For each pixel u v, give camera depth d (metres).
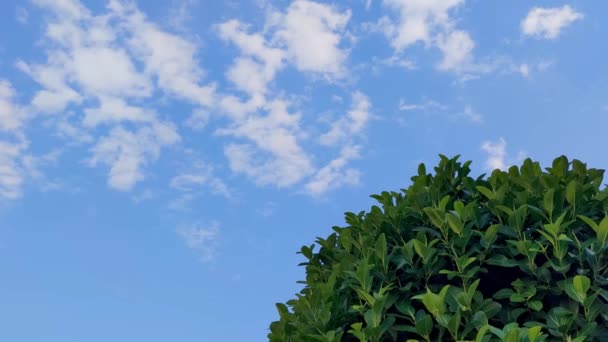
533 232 4.23
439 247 4.32
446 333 3.80
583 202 4.20
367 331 3.73
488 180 4.82
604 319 3.75
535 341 3.23
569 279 3.81
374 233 4.66
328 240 5.24
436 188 4.73
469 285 4.10
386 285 4.18
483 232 4.27
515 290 4.05
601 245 3.84
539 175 4.64
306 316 4.16
